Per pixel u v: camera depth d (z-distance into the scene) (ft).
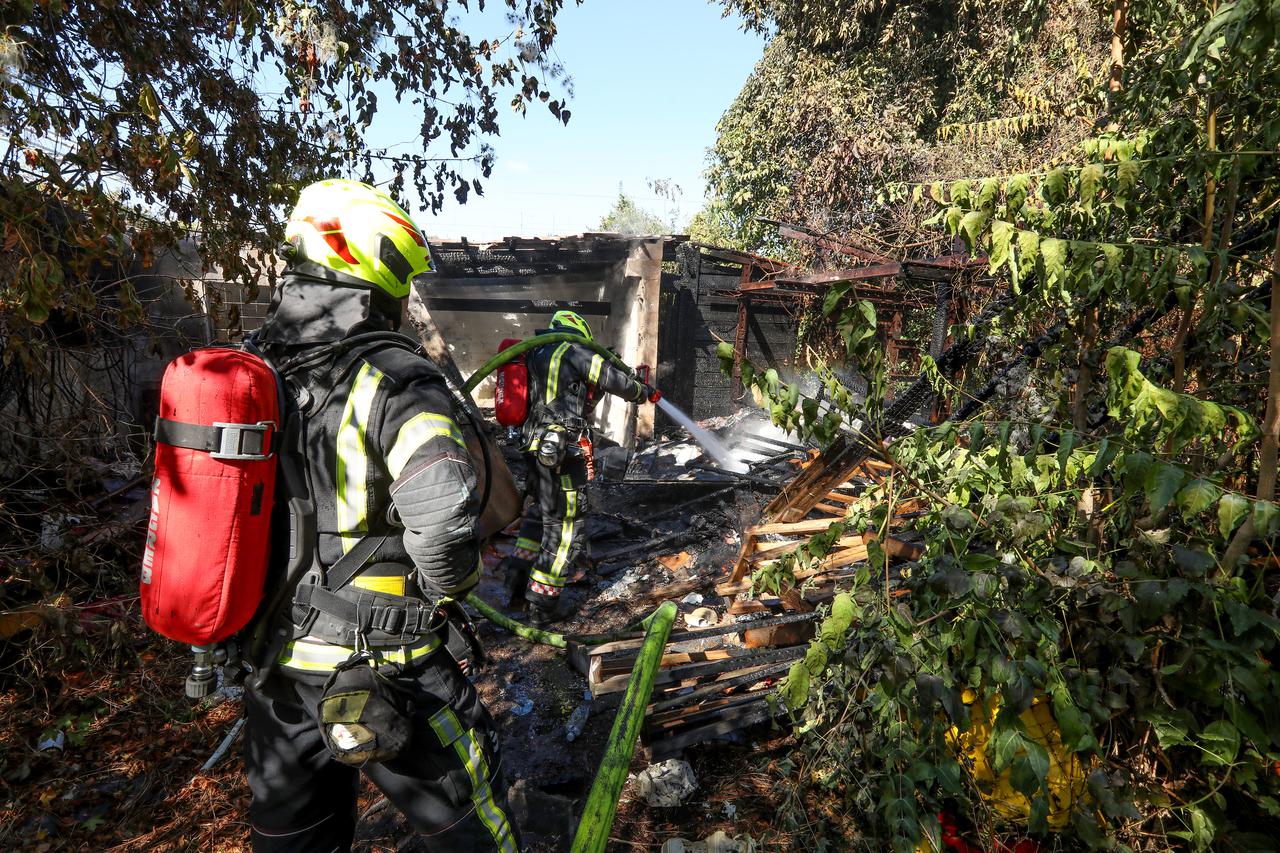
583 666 10.90
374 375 4.54
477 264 34.76
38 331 10.64
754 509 18.84
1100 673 5.08
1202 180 5.72
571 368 12.60
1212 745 4.57
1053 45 22.07
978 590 4.60
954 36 42.96
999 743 4.53
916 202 5.92
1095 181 5.08
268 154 12.37
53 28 9.39
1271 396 4.44
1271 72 4.99
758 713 8.93
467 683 5.16
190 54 11.50
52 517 10.75
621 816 8.04
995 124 21.02
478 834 5.01
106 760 9.05
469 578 4.75
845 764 6.47
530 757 9.31
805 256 35.01
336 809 5.33
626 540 18.17
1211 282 5.41
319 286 4.81
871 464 9.89
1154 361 6.63
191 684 4.69
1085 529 5.93
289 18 11.11
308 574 4.58
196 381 4.09
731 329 39.09
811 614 9.95
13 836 7.79
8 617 9.45
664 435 35.68
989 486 5.62
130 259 10.50
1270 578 5.65
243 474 4.15
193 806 8.27
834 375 4.94
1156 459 4.08
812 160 42.06
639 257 34.47
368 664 4.60
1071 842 5.69
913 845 4.82
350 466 4.49
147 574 4.22
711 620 12.62
